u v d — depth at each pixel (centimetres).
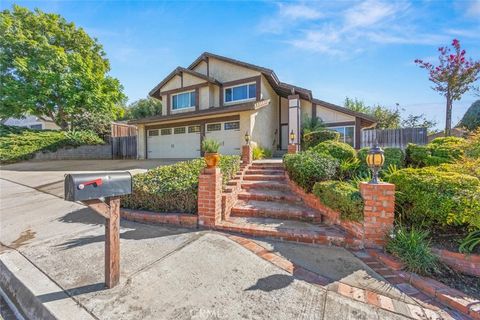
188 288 256
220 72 1569
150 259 315
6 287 278
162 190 479
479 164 418
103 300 235
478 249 307
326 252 346
